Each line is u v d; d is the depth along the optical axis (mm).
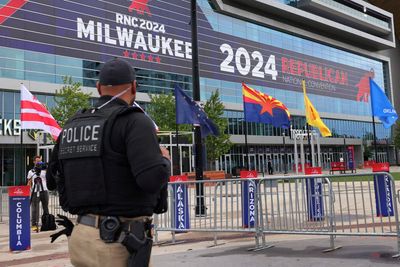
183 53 54938
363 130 87000
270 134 64250
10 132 37906
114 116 2422
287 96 70312
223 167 56812
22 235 9000
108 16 47406
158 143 2445
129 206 2385
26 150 39000
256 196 8250
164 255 7875
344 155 79750
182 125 41812
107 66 2625
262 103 18688
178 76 53938
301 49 75312
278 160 65562
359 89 88312
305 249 7730
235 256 7465
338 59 84125
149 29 51438
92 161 2416
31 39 40688
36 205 11984
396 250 7219
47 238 10531
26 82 39500
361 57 90875
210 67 58344
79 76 44094
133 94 2707
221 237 9664
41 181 11938
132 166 2334
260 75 65875
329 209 7664
